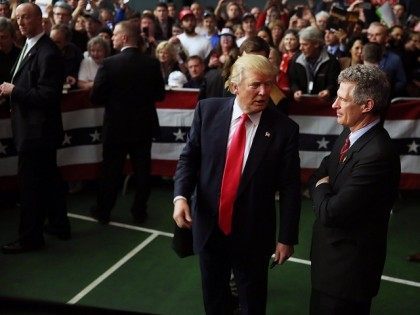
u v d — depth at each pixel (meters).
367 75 2.18
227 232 2.57
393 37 7.41
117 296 3.76
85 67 5.78
